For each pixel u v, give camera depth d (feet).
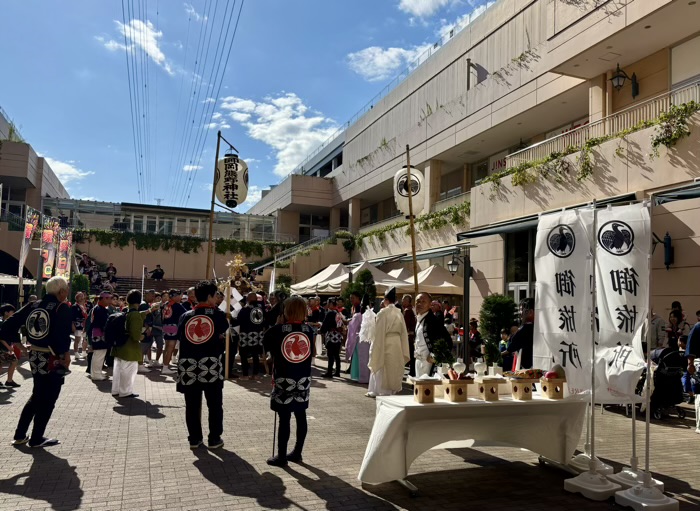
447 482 16.88
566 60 56.08
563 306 17.48
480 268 69.41
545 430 18.13
